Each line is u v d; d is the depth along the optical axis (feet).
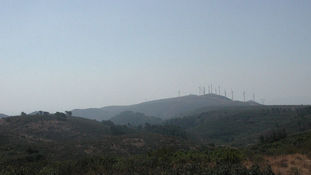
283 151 78.33
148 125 380.99
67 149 143.43
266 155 75.46
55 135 246.68
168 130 331.98
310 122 244.63
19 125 256.52
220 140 342.44
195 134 385.70
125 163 53.31
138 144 174.50
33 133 238.68
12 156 96.89
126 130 308.60
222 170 43.86
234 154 59.52
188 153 65.98
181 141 200.54
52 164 56.95
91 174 48.32
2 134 181.37
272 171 46.32
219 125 410.31
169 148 71.00
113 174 47.01
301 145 84.94
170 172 45.52
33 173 50.78
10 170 52.65
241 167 45.68
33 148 127.24
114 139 187.62
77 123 299.99
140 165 51.75
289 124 281.33
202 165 49.73
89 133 269.85
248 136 310.04
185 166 47.88
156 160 57.11
